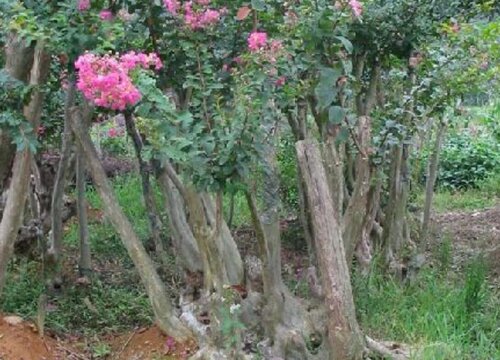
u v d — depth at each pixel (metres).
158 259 5.66
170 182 4.45
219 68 3.96
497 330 4.41
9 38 4.04
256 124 3.37
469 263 6.08
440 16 5.36
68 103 4.27
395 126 4.72
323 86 3.47
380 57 5.05
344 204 5.25
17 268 5.34
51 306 4.84
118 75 2.94
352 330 3.66
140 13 3.91
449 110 5.90
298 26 3.52
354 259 5.55
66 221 7.09
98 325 4.66
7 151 4.24
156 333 4.31
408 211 6.33
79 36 3.58
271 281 3.97
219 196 3.83
